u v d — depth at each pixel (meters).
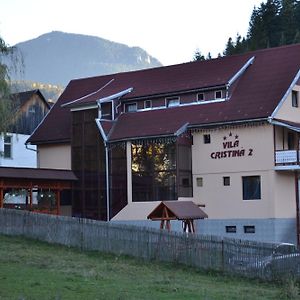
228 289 19.81
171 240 25.64
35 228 31.27
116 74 47.91
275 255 22.17
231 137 37.50
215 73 40.91
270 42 85.31
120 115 42.66
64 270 21.81
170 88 41.41
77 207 42.53
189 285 20.19
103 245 28.27
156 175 38.75
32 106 56.72
